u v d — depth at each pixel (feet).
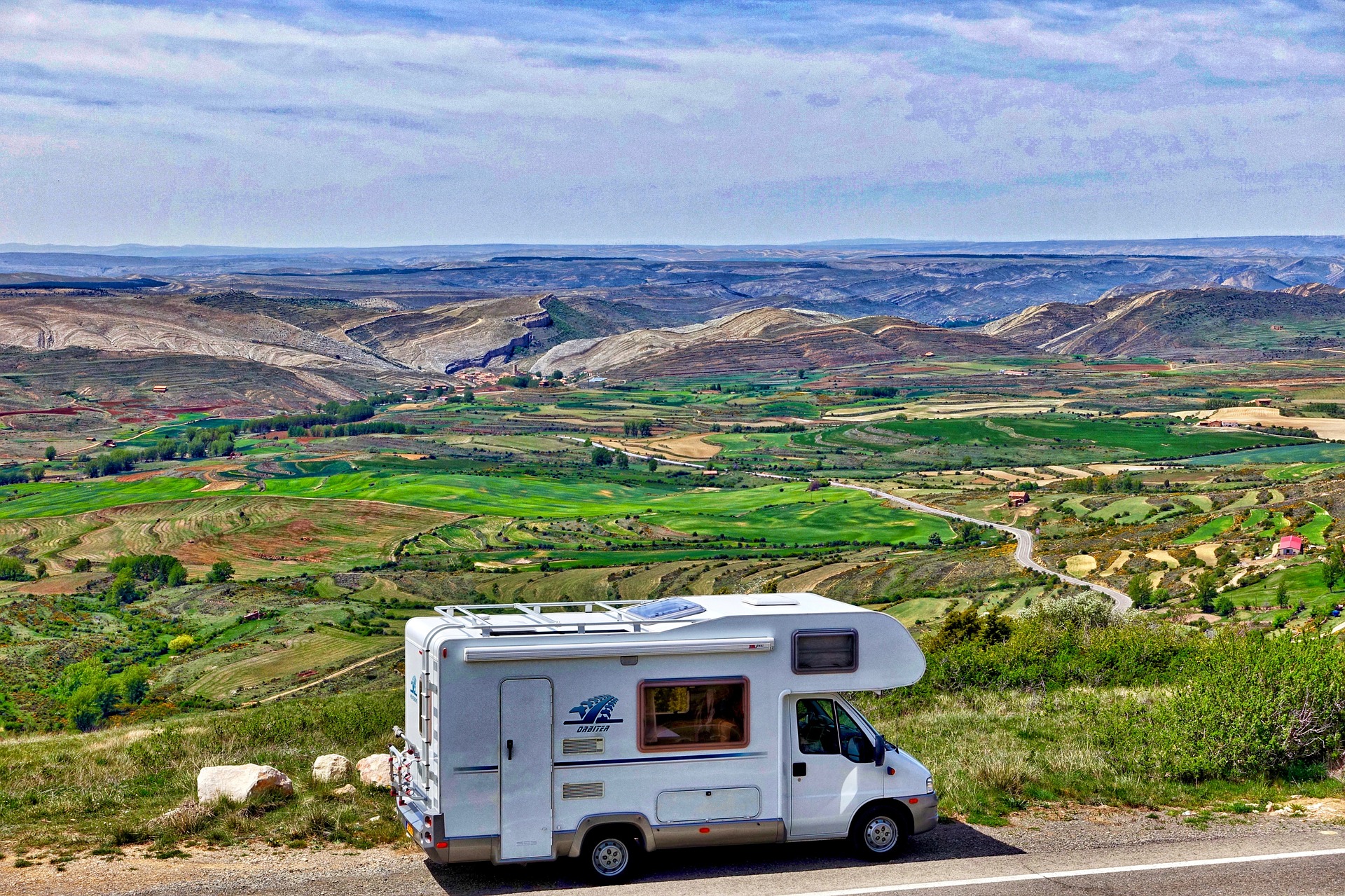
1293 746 52.21
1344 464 620.08
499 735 38.52
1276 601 221.05
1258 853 41.60
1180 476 630.74
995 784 50.55
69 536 574.97
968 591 313.32
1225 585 256.52
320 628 345.51
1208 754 51.98
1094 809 48.01
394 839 44.04
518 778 38.70
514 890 38.50
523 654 38.55
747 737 40.75
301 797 49.78
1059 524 486.79
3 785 53.47
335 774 53.06
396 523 595.06
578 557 495.41
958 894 37.63
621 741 39.58
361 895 37.81
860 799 41.70
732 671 40.65
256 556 530.27
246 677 286.25
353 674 273.75
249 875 39.63
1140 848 42.45
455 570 473.26
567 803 39.09
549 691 38.91
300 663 296.71
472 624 39.42
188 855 41.81
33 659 307.99
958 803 48.26
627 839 39.91
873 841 41.91
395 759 42.68
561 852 39.11
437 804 38.32
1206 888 37.99
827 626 41.63
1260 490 482.69
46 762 58.80
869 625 41.98
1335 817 45.93
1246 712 52.44
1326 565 237.04
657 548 516.73
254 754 60.34
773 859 42.06
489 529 575.79
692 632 40.24
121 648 330.95
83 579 476.54
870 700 78.23
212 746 62.23
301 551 536.83
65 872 39.58
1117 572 314.14
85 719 238.68
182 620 378.53
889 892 37.86
